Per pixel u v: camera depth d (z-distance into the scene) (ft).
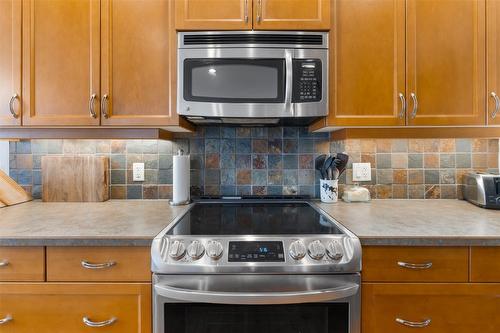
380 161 5.35
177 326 3.14
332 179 5.10
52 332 3.26
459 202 5.10
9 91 4.37
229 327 3.22
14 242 3.21
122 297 3.26
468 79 4.35
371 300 3.24
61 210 4.53
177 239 3.22
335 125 4.36
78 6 4.36
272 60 4.22
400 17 4.35
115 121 4.37
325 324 3.20
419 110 4.36
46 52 4.37
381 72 4.35
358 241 3.19
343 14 4.34
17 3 4.35
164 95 4.37
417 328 3.26
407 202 5.12
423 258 3.26
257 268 3.03
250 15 4.22
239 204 5.04
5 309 3.27
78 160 5.17
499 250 3.26
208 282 3.06
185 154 5.34
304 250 3.11
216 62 4.22
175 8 4.26
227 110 4.22
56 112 4.38
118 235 3.26
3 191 4.89
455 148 5.31
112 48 4.36
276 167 5.37
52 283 3.25
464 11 4.35
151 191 5.36
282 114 4.24
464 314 3.26
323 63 4.26
